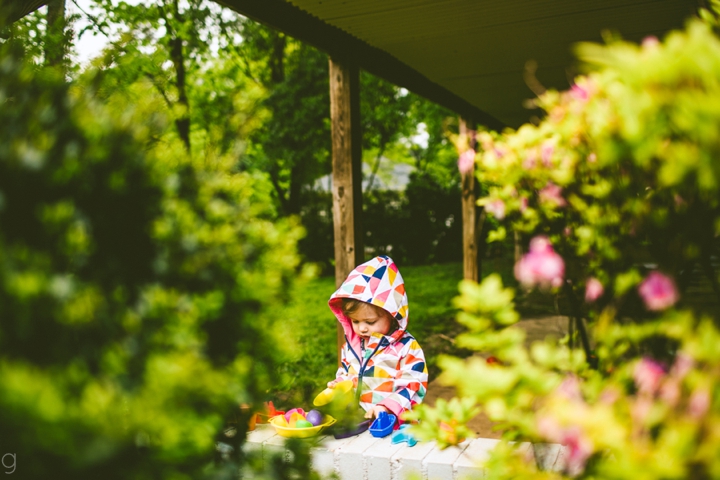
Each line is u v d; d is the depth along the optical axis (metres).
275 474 1.21
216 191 1.26
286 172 15.87
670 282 1.16
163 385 0.88
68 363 0.93
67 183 1.03
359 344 2.78
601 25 3.96
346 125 4.00
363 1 3.38
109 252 1.08
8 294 0.87
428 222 17.80
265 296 1.17
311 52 13.81
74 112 1.09
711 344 0.88
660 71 0.80
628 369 1.11
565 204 1.47
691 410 0.88
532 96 6.58
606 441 0.90
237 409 1.21
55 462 0.82
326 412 1.43
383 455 1.88
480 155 1.54
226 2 2.91
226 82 13.68
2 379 0.73
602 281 1.37
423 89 5.78
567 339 1.51
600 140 1.01
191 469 1.06
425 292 11.95
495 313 1.07
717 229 1.14
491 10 3.62
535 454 1.28
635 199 1.29
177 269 1.11
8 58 1.11
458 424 1.24
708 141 0.78
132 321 0.99
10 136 1.03
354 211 4.00
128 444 0.90
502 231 1.62
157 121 1.24
